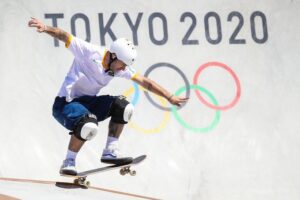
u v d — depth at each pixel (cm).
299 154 3791
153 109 3606
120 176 3472
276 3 3994
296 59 3956
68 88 2323
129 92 3581
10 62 3475
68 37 2266
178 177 3541
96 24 3619
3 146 3356
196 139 3631
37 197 2138
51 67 3541
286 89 3888
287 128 3822
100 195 2389
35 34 3550
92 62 2291
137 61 3625
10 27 3512
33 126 3434
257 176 3675
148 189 3481
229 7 3878
